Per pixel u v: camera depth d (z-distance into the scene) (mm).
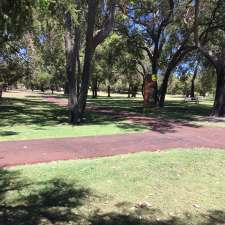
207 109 31328
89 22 16938
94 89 56031
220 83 22375
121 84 67562
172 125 17547
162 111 27094
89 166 8359
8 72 31969
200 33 29281
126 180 7438
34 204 6121
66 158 9320
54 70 43188
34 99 41531
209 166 8742
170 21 28453
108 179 7465
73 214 5789
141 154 9922
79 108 17453
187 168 8477
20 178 7410
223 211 6160
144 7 28984
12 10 8508
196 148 11211
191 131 15523
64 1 15430
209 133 15102
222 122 19641
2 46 22844
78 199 6387
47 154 9734
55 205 6102
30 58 30328
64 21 17469
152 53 34906
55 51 29719
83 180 7363
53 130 14695
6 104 31047
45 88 79500
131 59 38188
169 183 7402
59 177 7500
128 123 17859
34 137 12648
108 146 11156
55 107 28594
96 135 13383
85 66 17422
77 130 14742
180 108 32156
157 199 6543
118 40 32594
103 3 18516
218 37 29547
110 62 38719
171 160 9117
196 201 6531
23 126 16172
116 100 46188
